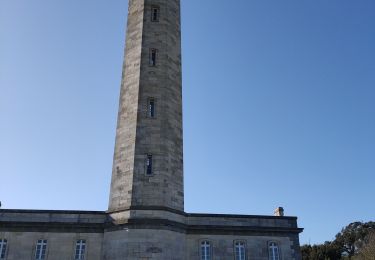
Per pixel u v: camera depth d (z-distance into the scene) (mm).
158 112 30125
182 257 27594
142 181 27609
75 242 28375
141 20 33469
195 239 30266
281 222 32375
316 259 82438
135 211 26609
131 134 29281
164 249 26031
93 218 29000
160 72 31594
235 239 30953
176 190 28938
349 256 83438
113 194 28375
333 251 83312
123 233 26391
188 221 30609
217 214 31328
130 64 32344
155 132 29297
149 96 30516
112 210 27859
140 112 29781
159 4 34469
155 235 26047
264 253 31016
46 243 28328
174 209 28000
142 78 31016
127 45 33594
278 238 31766
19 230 28562
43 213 29172
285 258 31156
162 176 28047
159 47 32562
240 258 30484
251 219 31922
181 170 30172
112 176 29203
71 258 27938
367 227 93750
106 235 27797
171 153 29547
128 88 31422
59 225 28531
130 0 35906
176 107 31734
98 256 27875
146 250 25562
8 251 27875
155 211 26734
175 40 34250
